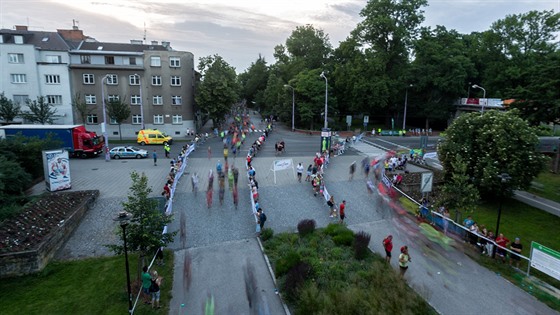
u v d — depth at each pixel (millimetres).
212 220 20125
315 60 76562
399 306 11109
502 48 60625
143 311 12156
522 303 13070
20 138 26375
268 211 21703
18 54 47438
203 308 12422
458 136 25219
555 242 19078
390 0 61062
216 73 62031
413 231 19406
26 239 15594
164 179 28219
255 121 85312
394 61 64000
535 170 22297
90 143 36875
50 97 49469
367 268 14844
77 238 17766
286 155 39375
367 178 29641
